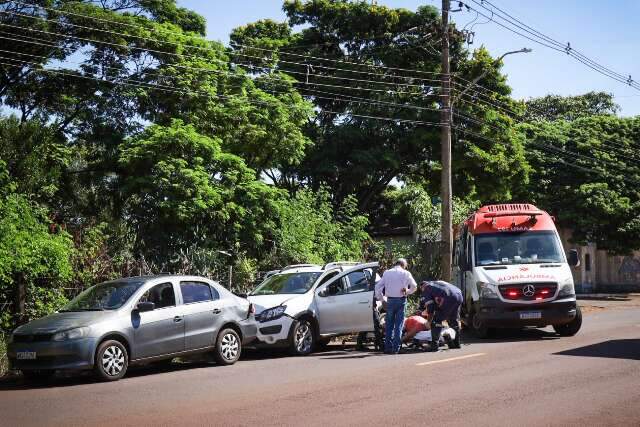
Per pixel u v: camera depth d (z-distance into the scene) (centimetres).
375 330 1647
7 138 1927
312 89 3547
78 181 2578
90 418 883
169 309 1338
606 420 814
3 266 1428
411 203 3731
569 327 1866
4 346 1380
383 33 3606
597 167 4400
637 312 2719
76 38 2592
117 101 2653
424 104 3488
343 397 975
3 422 873
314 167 3494
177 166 2188
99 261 1698
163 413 898
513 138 3650
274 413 877
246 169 2358
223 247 2238
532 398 947
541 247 1928
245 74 2844
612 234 4328
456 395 975
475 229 1966
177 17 3122
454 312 1561
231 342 1438
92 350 1198
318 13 3662
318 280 1650
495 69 3584
